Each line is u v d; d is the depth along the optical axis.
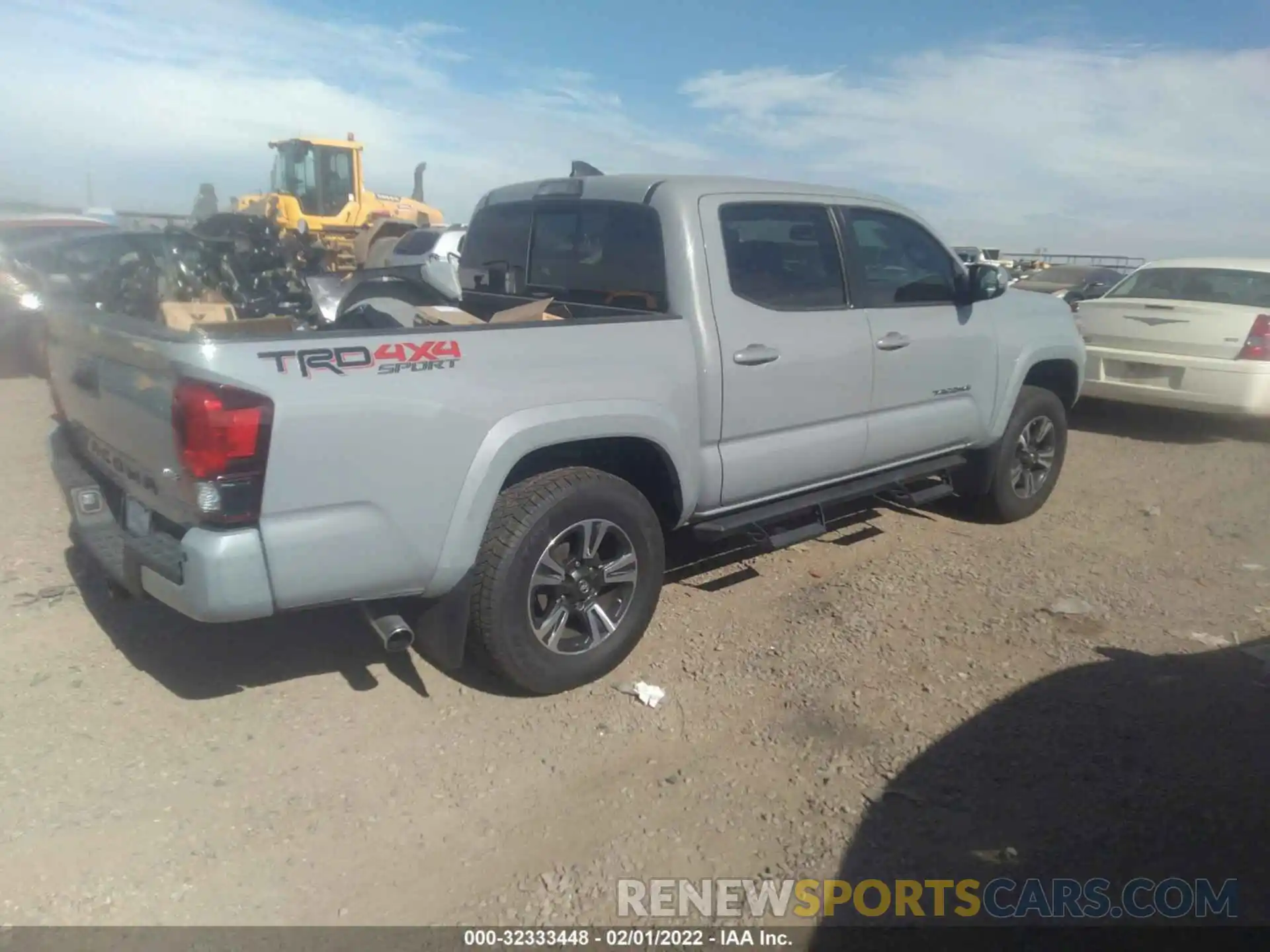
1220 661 4.39
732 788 3.41
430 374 3.40
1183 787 3.42
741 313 4.42
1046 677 4.21
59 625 4.48
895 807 3.31
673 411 4.14
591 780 3.45
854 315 4.93
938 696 4.04
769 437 4.63
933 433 5.50
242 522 3.10
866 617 4.80
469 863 3.03
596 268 4.67
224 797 3.30
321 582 3.26
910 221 5.39
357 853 3.05
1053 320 6.34
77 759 3.48
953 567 5.51
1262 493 7.24
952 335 5.49
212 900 2.84
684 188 4.39
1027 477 6.36
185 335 3.09
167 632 4.46
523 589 3.76
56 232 11.84
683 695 4.03
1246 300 8.87
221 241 6.99
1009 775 3.50
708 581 5.23
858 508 6.60
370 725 3.76
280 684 4.04
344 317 4.31
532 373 3.67
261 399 3.04
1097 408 10.51
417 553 3.43
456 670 4.21
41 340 10.00
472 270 5.58
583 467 3.98
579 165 5.30
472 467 3.51
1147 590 5.25
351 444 3.22
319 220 18.72
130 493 3.61
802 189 4.88
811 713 3.90
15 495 6.24
